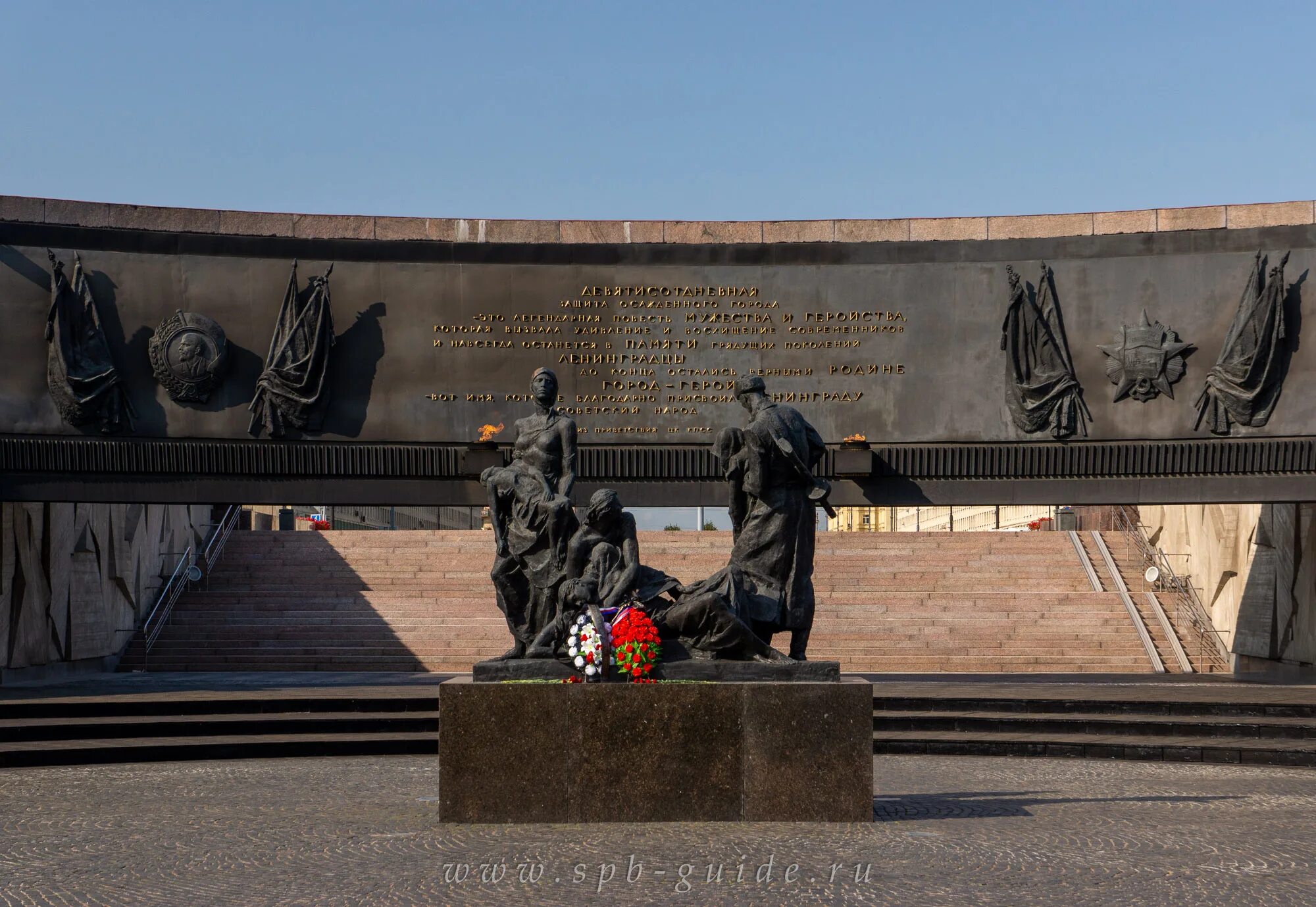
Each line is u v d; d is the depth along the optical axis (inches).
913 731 666.8
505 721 443.2
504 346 802.2
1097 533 1249.4
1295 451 764.6
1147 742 624.4
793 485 494.9
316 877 373.4
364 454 791.1
